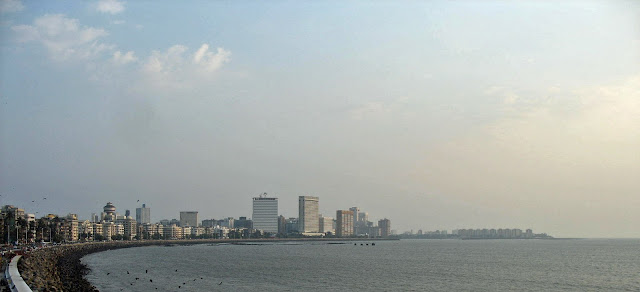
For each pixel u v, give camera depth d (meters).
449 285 145.25
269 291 128.38
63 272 146.25
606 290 138.62
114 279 146.12
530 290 137.12
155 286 132.62
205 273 171.75
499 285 146.62
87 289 111.06
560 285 148.38
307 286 139.75
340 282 149.88
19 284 74.62
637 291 137.12
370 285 143.62
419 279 159.75
